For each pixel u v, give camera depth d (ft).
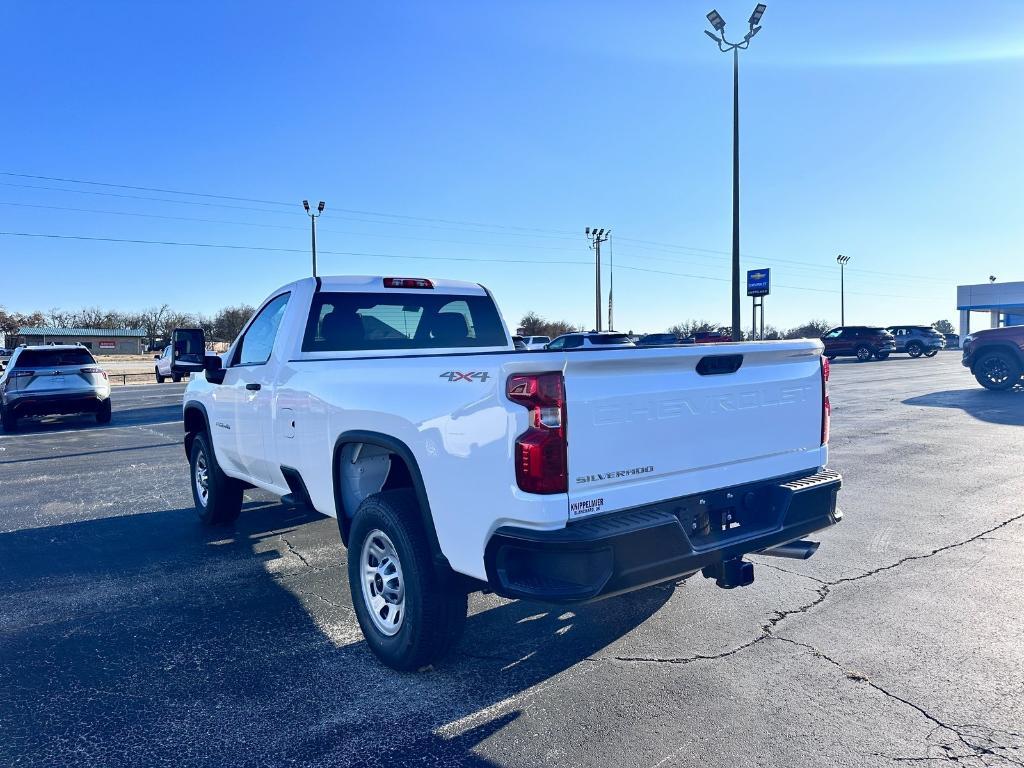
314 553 18.16
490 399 9.44
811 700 10.33
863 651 11.90
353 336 16.15
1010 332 51.13
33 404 47.06
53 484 28.19
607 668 11.46
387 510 11.30
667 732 9.55
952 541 17.80
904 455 29.17
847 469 26.66
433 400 10.47
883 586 14.89
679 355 10.11
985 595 14.26
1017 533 18.35
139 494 25.95
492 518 9.48
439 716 10.10
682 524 10.36
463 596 11.07
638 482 9.82
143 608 14.48
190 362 18.29
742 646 12.17
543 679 11.14
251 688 11.02
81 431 46.88
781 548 11.89
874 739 9.31
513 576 9.42
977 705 10.14
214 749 9.33
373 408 11.80
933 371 82.12
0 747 9.41
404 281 16.98
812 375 12.53
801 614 13.52
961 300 163.43
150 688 11.04
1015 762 8.77
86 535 20.24
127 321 338.54
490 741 9.43
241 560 17.67
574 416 9.12
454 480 10.07
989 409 42.75
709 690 10.67
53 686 11.15
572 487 9.10
